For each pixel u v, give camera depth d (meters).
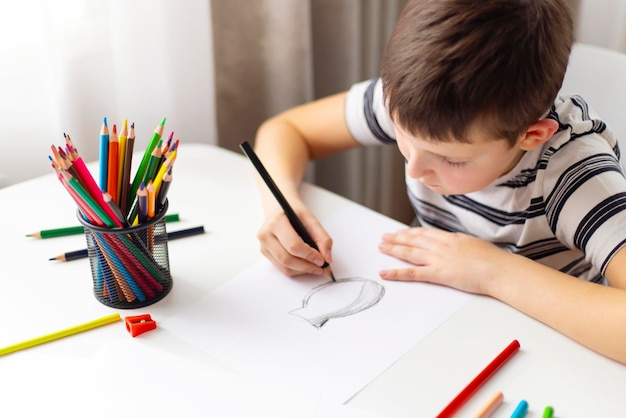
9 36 0.92
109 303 0.68
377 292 0.71
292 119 1.03
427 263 0.74
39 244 0.78
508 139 0.67
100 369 0.60
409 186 0.95
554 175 0.77
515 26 0.63
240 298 0.70
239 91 1.20
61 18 0.94
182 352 0.63
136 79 1.04
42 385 0.59
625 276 0.68
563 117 0.79
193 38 1.05
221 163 0.96
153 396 0.57
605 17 1.45
